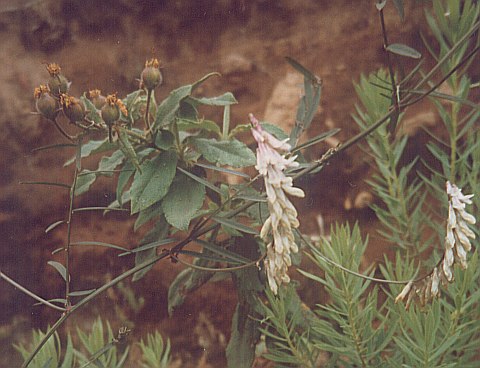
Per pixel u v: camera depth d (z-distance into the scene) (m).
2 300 0.79
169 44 0.77
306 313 0.61
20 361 0.78
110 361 0.62
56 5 0.77
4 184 0.78
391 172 0.67
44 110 0.48
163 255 0.52
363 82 0.64
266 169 0.44
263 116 0.75
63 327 0.78
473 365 0.57
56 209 0.78
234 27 0.76
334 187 0.75
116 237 0.77
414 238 0.66
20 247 0.78
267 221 0.44
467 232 0.47
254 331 0.61
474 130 0.73
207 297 0.76
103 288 0.52
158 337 0.64
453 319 0.55
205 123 0.54
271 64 0.76
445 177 0.63
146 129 0.52
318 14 0.76
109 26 0.77
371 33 0.75
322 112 0.75
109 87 0.77
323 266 0.55
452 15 0.60
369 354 0.55
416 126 0.74
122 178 0.53
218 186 0.58
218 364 0.76
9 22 0.77
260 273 0.59
